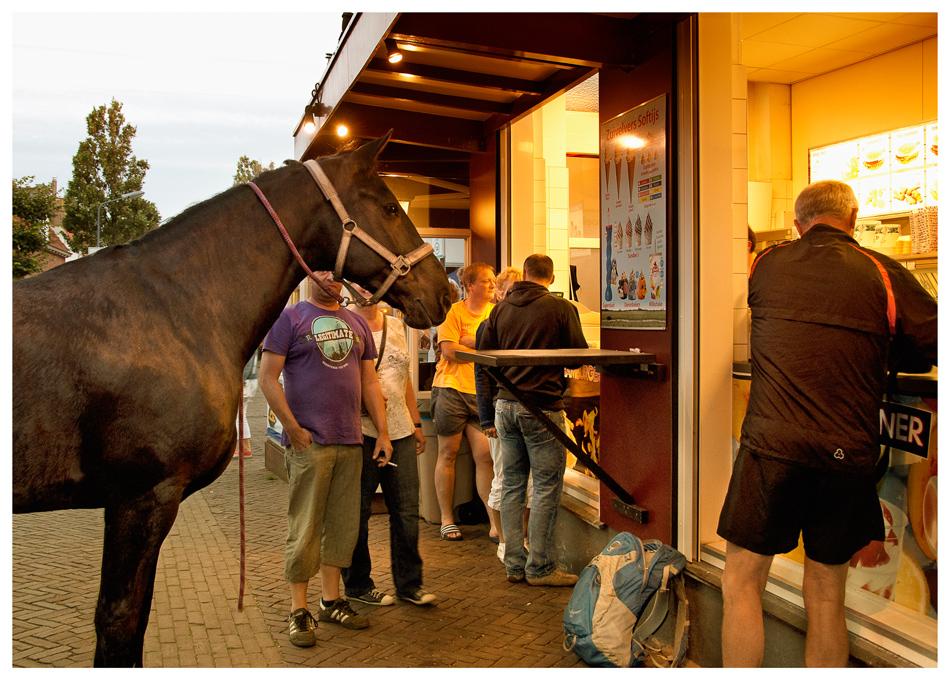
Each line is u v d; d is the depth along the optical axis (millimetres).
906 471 2508
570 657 3188
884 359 2354
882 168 5152
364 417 3799
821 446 2309
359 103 5379
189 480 2299
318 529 3391
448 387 5117
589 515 4285
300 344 3361
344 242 2668
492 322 4211
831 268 2404
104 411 2113
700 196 3365
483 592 4035
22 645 3303
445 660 3164
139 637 2266
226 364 2395
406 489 3848
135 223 46344
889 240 4633
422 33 3373
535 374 4031
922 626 2424
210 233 2447
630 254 3824
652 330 3609
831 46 4977
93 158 46750
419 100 5062
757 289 2568
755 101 5816
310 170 2676
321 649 3285
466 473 5457
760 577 2537
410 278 2750
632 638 3045
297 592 3379
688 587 3240
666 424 3488
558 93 4637
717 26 3404
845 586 2615
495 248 5805
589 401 4766
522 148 5738
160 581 4219
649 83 3629
